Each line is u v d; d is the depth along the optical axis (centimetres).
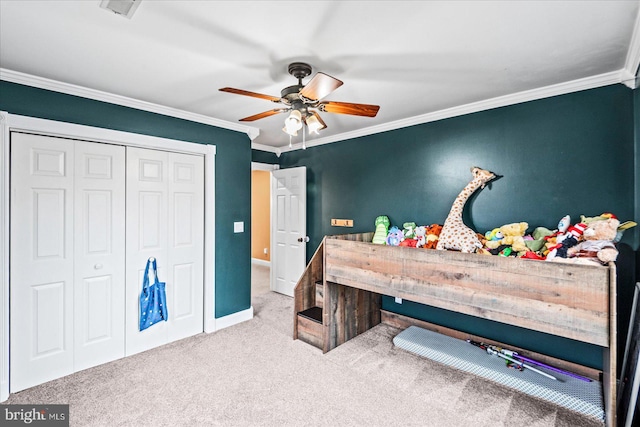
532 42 173
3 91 209
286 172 459
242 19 153
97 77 221
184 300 310
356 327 315
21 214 219
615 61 196
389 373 246
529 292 185
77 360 245
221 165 333
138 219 277
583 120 229
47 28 160
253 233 717
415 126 324
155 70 210
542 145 246
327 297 282
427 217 315
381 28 160
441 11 145
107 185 259
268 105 280
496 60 195
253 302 427
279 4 141
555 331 177
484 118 276
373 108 198
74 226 243
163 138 287
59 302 237
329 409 202
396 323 337
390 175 346
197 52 186
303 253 434
